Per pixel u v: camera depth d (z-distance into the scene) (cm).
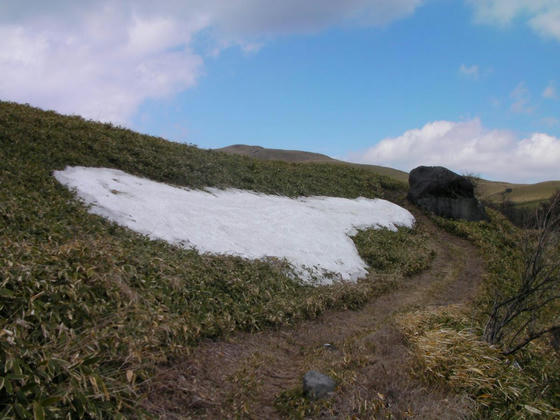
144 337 603
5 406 391
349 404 558
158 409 507
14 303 522
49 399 404
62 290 591
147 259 927
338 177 3066
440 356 620
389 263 1756
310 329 996
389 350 790
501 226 2752
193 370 636
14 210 966
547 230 742
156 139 2248
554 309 841
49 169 1294
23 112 1720
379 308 1260
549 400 641
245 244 1373
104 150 1684
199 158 2178
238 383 637
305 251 1528
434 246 2269
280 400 609
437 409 516
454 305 1202
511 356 718
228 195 1859
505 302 762
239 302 975
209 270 1053
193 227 1326
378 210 2517
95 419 433
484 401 552
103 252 780
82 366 465
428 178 2881
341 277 1438
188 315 795
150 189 1494
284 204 2006
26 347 452
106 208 1194
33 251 679
